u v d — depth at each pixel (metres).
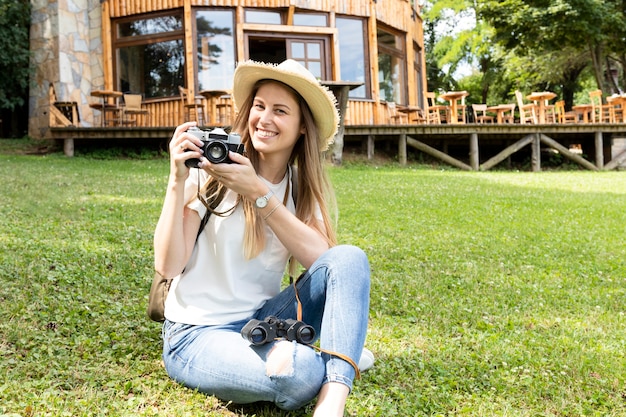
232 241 2.12
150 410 1.98
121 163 11.12
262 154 2.25
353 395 2.21
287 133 2.20
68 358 2.36
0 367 2.22
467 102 35.22
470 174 12.39
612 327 3.25
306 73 2.18
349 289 1.94
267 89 2.18
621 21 18.38
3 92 13.43
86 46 13.86
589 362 2.66
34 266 3.58
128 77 13.88
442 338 2.95
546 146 16.53
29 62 13.59
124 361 2.37
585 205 8.02
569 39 18.95
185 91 13.30
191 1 13.23
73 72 13.59
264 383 1.87
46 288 3.22
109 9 13.79
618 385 2.43
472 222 6.46
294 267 2.40
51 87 12.58
